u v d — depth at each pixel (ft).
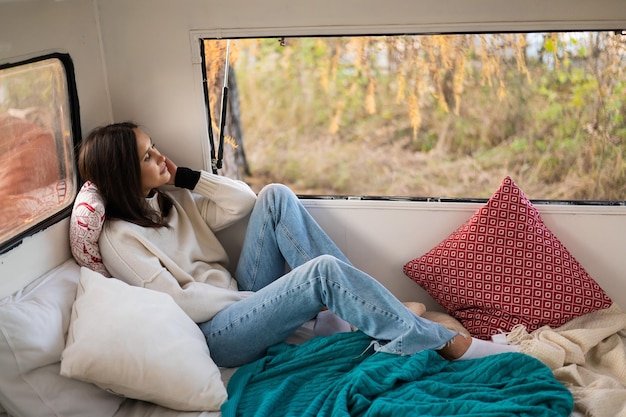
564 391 5.47
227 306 6.57
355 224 7.77
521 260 6.98
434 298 7.44
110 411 5.43
